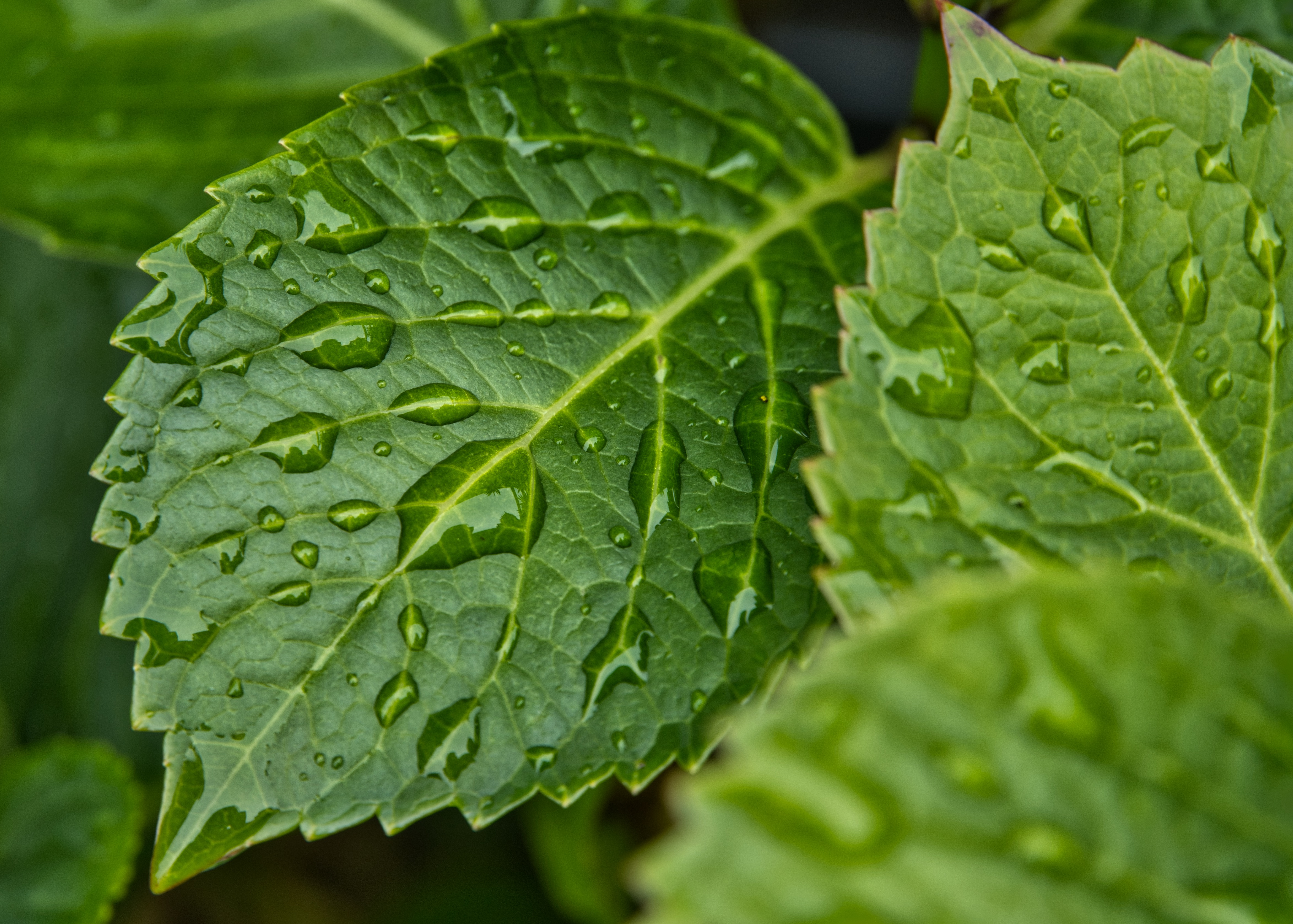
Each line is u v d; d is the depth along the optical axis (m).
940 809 0.41
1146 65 0.44
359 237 0.45
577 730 0.44
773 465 0.45
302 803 0.44
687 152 0.47
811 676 0.41
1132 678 0.41
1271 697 0.41
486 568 0.45
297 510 0.44
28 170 0.49
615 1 0.49
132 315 0.44
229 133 0.50
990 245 0.44
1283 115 0.44
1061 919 0.41
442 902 0.55
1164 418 0.44
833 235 0.47
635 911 0.53
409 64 0.50
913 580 0.43
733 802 0.41
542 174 0.46
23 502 0.53
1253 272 0.44
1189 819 0.41
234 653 0.44
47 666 0.53
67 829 0.50
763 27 0.62
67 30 0.50
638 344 0.46
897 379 0.44
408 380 0.45
